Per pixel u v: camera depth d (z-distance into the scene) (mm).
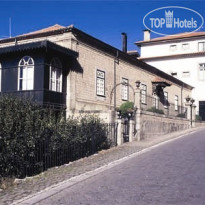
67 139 11148
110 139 14719
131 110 17297
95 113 16328
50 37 19172
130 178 8258
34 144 9102
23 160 8859
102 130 13914
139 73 27531
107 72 22344
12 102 9086
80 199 6441
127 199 6305
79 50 19266
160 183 7570
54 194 6934
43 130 9766
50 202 6309
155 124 20484
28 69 17422
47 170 9836
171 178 8070
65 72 18609
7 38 20484
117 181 7973
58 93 17828
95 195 6707
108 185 7574
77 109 18828
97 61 21172
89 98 20125
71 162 11188
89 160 11523
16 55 17766
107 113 15898
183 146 14742
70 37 18422
